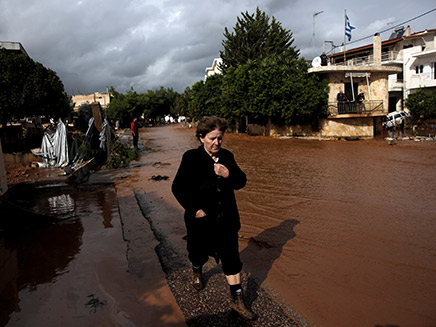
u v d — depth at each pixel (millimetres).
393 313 2600
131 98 59969
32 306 2668
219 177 2561
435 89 30031
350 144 18547
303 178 8562
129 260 3523
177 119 79625
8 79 15438
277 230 4602
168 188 7355
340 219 5070
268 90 21625
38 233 4441
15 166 9797
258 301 2768
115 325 2402
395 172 9336
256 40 35750
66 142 10211
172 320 2469
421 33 31734
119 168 10820
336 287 3016
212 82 33219
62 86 19078
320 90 21844
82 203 6125
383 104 24156
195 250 2762
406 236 4297
